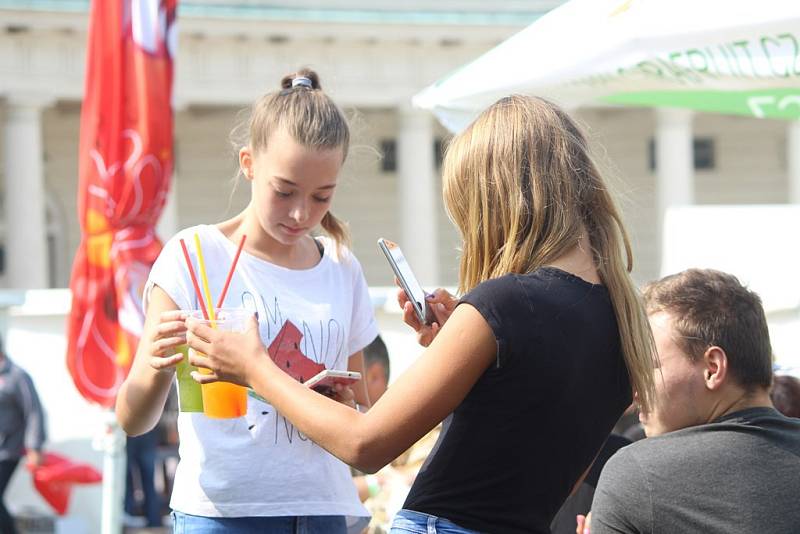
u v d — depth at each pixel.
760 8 4.07
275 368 2.95
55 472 11.84
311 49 36.09
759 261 9.26
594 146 3.18
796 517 3.05
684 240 9.55
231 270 3.55
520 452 2.81
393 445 2.78
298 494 3.65
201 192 39.72
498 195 2.94
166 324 3.34
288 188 3.57
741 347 3.38
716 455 3.12
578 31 4.51
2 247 37.00
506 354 2.76
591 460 2.99
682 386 3.41
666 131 38.38
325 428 2.81
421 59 37.09
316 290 3.84
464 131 3.07
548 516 2.90
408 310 3.29
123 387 3.70
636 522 3.12
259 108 3.67
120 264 7.05
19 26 33.00
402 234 37.81
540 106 3.02
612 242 3.02
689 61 4.30
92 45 7.11
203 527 3.62
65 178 38.47
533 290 2.83
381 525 5.43
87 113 7.12
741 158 42.41
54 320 12.57
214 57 35.44
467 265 3.01
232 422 3.63
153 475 14.23
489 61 4.95
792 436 3.21
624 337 2.96
